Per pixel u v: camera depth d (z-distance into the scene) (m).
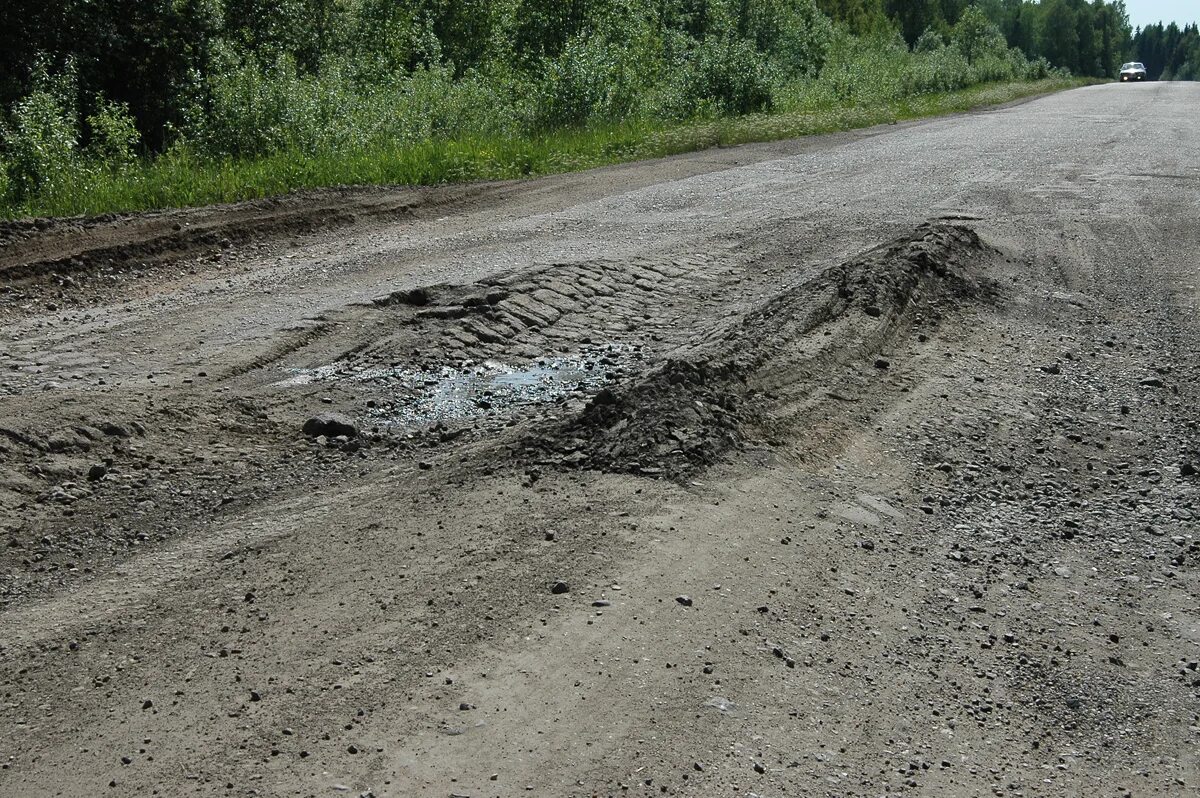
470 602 3.84
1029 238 11.01
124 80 19.42
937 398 6.45
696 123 23.36
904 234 10.30
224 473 5.39
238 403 6.27
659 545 4.26
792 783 3.04
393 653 3.53
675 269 9.63
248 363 6.96
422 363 7.06
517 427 5.88
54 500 5.01
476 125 19.91
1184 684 3.84
